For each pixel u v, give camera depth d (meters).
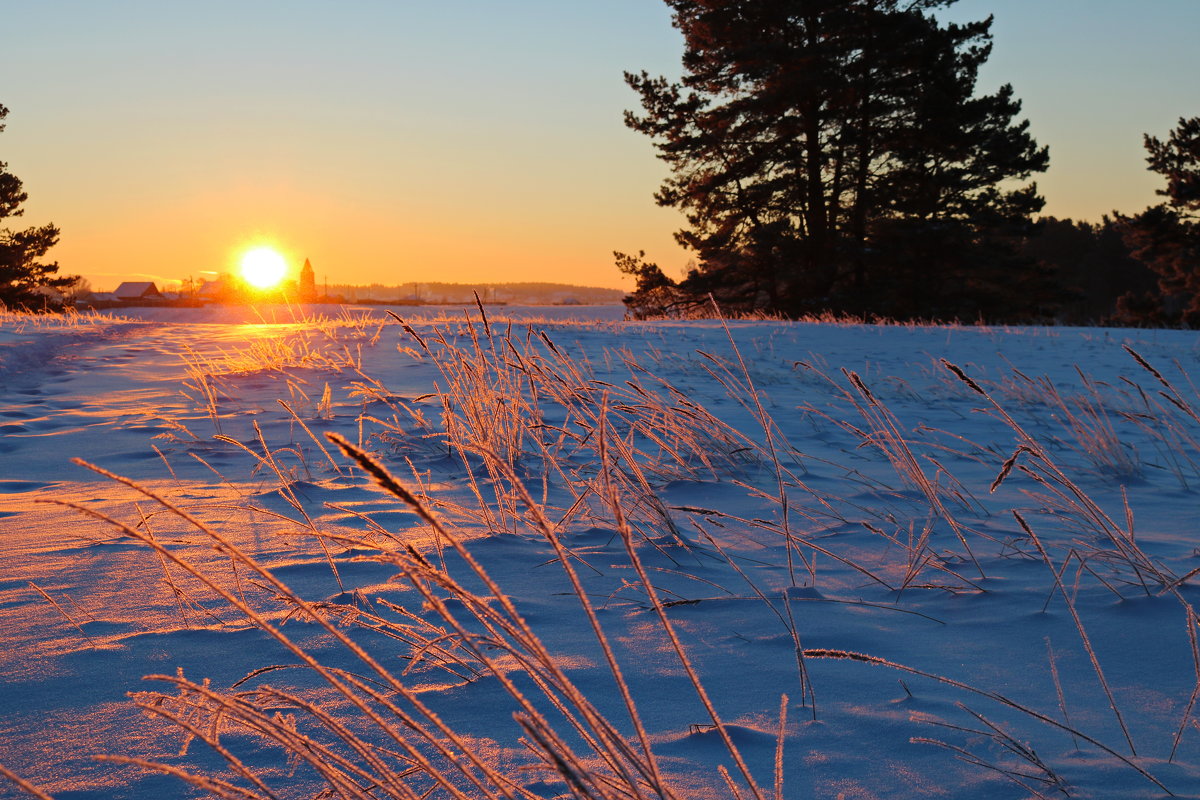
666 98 37.03
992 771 1.98
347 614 2.92
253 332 16.95
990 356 14.91
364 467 1.11
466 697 2.38
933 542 4.14
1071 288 40.38
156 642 2.76
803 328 19.88
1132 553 3.35
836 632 2.91
